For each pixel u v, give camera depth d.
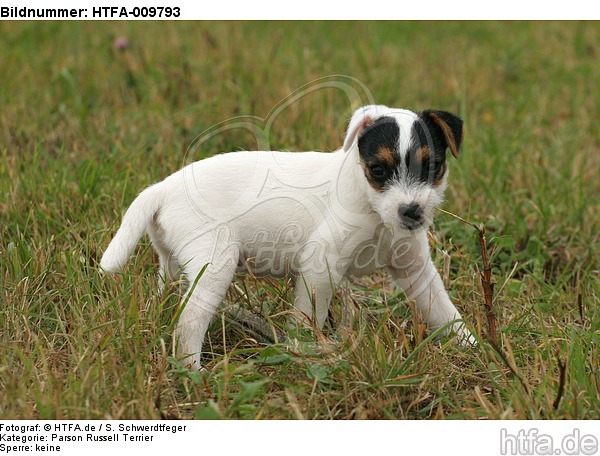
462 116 9.76
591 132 10.27
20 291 5.74
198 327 5.40
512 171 8.50
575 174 8.78
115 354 5.13
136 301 5.43
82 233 6.70
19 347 5.28
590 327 5.76
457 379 5.32
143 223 5.55
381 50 12.91
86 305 5.61
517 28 14.91
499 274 6.80
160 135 8.68
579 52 13.40
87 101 10.09
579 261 7.19
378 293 6.38
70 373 4.95
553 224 7.70
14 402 4.77
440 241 6.98
